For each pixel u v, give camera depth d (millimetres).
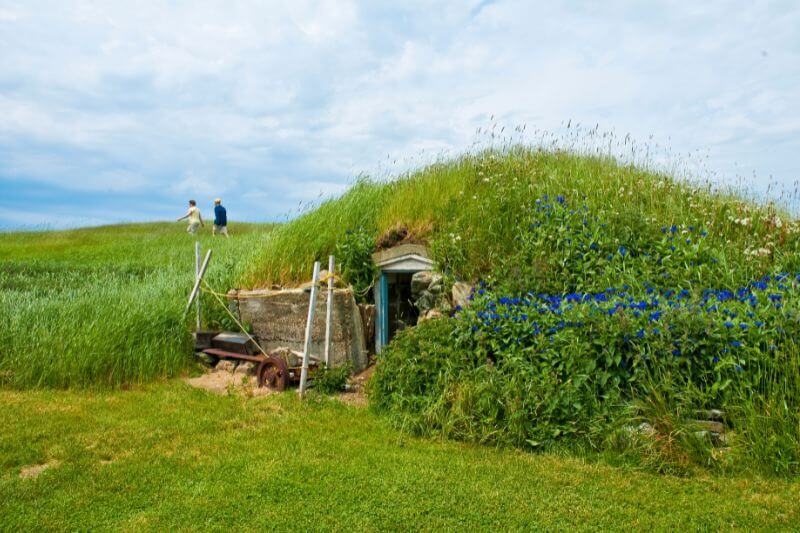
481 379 6871
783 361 6273
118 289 12914
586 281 8688
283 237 11969
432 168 13922
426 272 9820
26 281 14508
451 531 4531
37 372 9117
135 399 8383
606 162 13406
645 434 5977
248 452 6207
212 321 11320
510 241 9891
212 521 4688
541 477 5508
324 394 8344
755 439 5762
